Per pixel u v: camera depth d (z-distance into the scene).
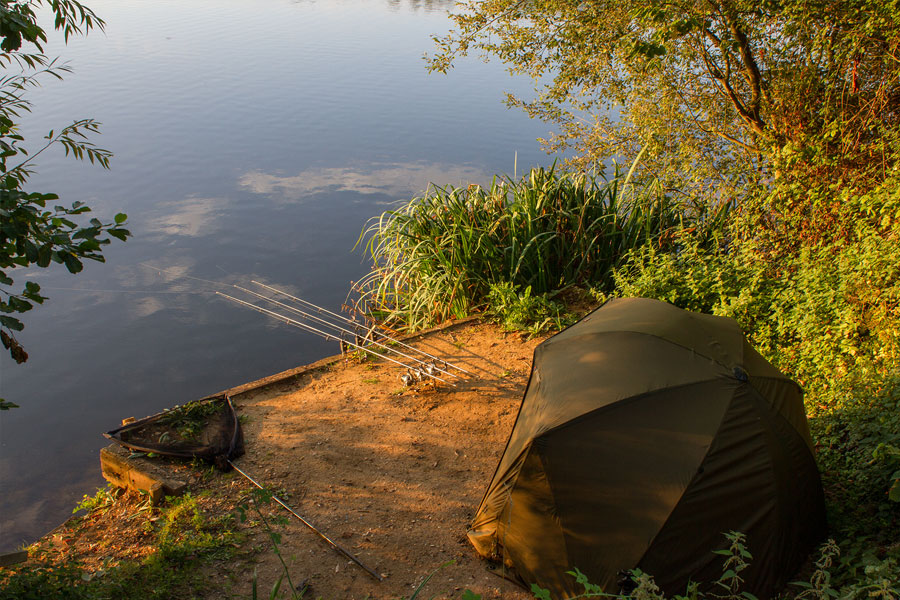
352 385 7.40
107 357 10.68
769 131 9.35
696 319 5.07
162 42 37.12
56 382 10.00
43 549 4.96
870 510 4.48
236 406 6.94
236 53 35.28
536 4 10.48
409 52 37.31
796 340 6.82
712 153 10.31
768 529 4.00
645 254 9.06
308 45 38.12
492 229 9.35
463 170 19.58
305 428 6.53
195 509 5.23
